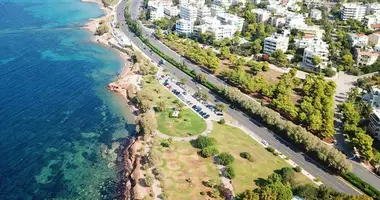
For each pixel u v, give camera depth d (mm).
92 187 199500
